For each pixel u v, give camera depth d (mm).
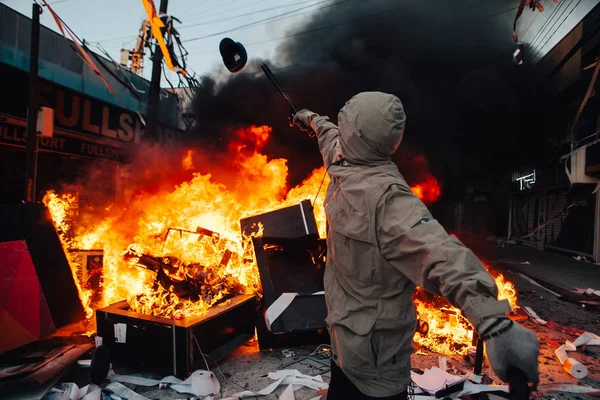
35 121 4652
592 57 9555
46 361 2773
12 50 6938
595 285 7152
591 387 3109
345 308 1286
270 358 3486
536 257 11242
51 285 3123
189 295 3576
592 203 10438
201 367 3072
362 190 1196
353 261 1242
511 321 864
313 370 3252
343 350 1284
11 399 2350
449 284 935
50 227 3303
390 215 1130
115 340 3121
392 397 1273
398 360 1273
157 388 2875
